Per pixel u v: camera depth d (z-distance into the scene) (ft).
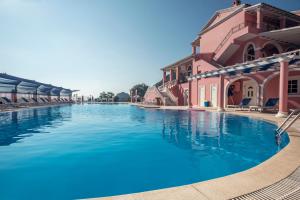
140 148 23.45
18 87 100.89
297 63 45.68
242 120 43.47
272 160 14.08
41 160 19.27
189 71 112.98
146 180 14.90
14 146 24.43
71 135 31.17
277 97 59.52
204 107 77.46
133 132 33.30
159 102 109.50
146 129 36.06
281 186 10.23
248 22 71.61
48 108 95.71
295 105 54.75
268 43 68.85
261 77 58.03
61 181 14.80
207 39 92.84
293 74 55.57
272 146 23.20
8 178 15.30
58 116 60.95
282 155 15.20
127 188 13.74
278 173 11.82
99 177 15.51
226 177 11.39
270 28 72.49
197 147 23.72
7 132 33.94
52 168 17.25
